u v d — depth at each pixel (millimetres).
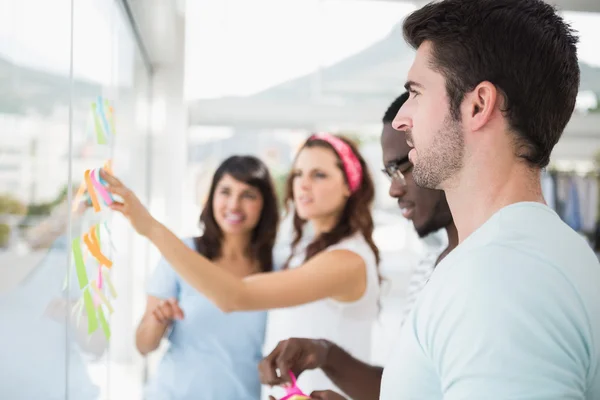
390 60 4918
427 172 671
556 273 555
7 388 624
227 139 5250
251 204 2008
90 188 1063
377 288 1576
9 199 621
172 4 1804
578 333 540
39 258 740
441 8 659
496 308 530
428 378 602
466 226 667
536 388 507
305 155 1614
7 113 613
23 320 678
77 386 1017
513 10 628
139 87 2250
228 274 1254
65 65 890
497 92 621
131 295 2164
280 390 1617
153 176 2658
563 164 4824
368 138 5312
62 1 864
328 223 1613
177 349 1866
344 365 1168
